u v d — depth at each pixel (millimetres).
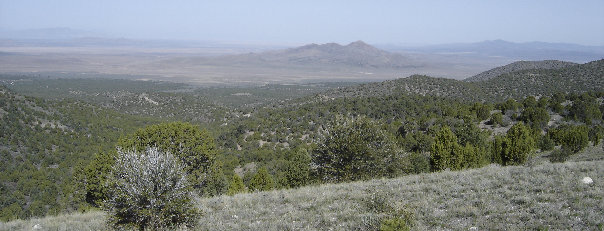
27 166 42562
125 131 62219
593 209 10688
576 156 32219
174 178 12922
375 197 13141
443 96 75375
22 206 35688
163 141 27109
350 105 74000
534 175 15039
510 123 53375
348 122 21406
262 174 31734
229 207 14867
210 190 29156
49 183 39438
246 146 64062
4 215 32656
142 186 12312
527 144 29469
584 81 78625
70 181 39688
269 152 57250
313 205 13977
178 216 12688
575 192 12164
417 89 82875
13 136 47312
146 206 12359
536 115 51406
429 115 57906
